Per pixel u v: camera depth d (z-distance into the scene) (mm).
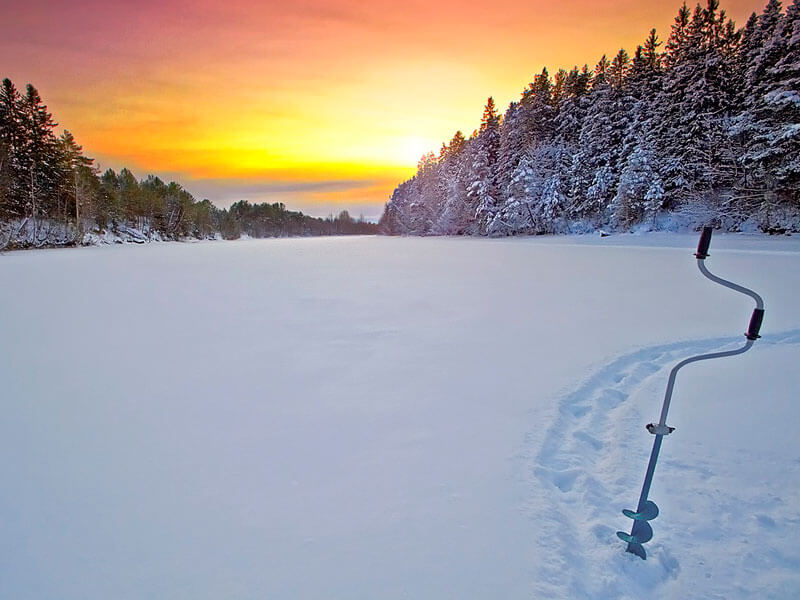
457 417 3357
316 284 11312
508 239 34625
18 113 33562
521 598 1691
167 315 7488
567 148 35000
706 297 8062
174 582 1781
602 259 16656
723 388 3754
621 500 2350
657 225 27109
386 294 9453
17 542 2029
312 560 1903
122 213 51219
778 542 1996
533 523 2135
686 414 3307
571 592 1730
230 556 1934
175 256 23672
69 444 3010
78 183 39031
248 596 1706
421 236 54625
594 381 4070
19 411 3570
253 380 4285
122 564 1889
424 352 5137
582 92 36250
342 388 4039
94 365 4789
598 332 5789
